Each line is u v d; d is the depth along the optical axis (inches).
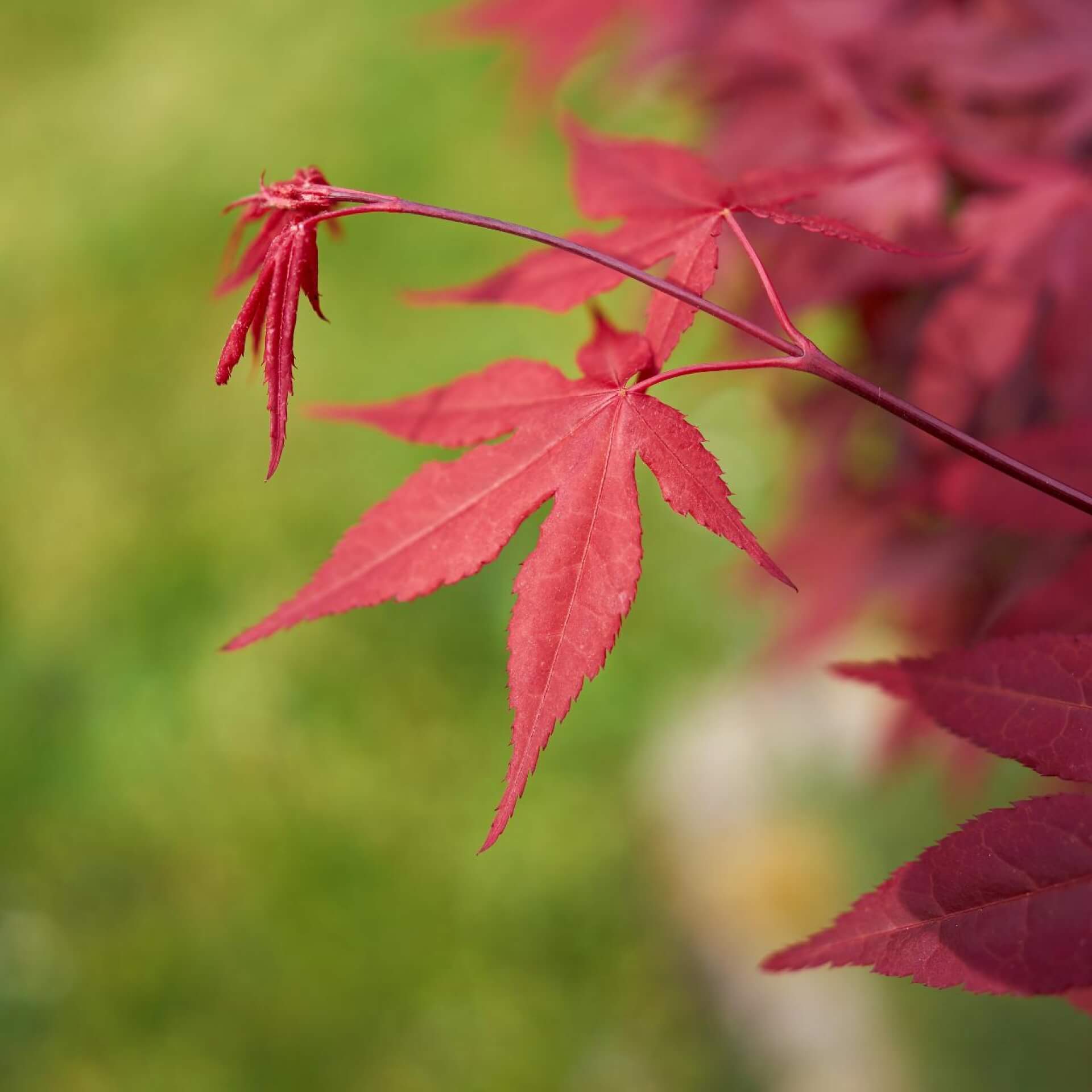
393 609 144.6
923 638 67.6
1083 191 47.1
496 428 33.1
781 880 113.3
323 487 158.2
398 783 133.6
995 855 25.5
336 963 122.6
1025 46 52.8
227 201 206.4
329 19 228.8
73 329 197.6
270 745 137.6
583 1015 118.8
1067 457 37.7
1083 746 27.5
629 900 126.0
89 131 238.5
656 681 139.3
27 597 164.2
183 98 232.5
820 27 56.0
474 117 194.1
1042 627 38.0
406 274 177.0
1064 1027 92.6
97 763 142.9
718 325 57.6
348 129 203.9
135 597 156.0
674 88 67.4
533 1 74.2
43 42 266.8
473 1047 117.0
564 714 28.4
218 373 29.2
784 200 38.2
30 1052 121.1
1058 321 44.8
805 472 71.3
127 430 179.9
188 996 122.4
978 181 52.9
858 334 62.5
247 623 147.6
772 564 28.1
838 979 107.0
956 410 45.9
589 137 39.8
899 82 54.4
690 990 116.9
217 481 165.8
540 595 29.6
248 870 129.6
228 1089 115.9
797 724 122.8
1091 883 24.8
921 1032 98.9
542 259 37.4
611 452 30.7
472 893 126.6
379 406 35.0
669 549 146.8
